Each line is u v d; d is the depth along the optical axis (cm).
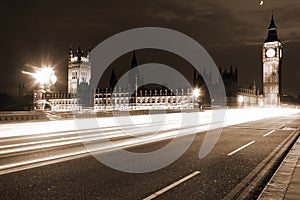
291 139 1895
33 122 1753
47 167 1011
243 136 2055
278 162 1152
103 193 742
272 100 17075
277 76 17075
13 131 1564
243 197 729
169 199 704
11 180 845
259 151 1413
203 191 769
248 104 17012
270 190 734
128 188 786
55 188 778
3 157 1173
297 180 827
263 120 4234
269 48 17262
